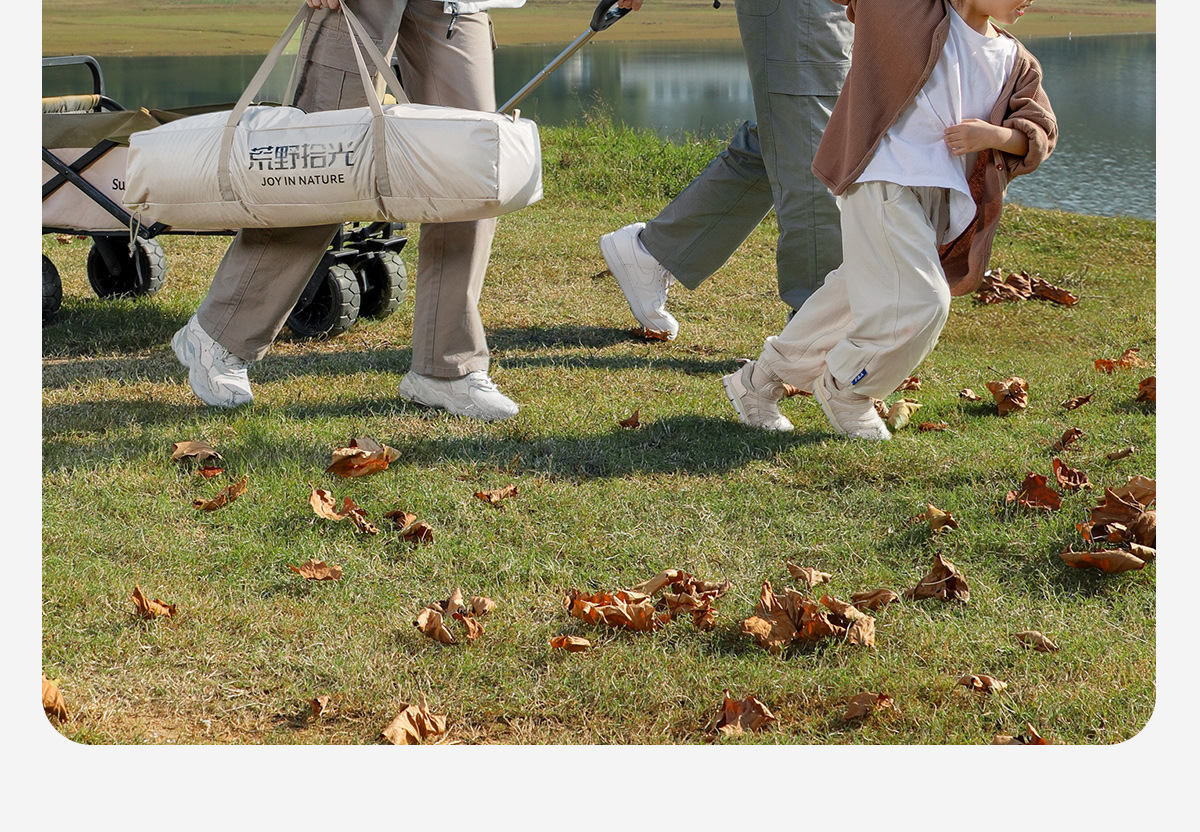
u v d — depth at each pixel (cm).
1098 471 338
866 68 320
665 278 484
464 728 236
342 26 357
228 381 390
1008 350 486
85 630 262
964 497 322
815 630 259
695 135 1038
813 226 428
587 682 246
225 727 236
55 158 453
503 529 305
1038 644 256
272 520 309
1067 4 2739
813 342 360
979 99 319
